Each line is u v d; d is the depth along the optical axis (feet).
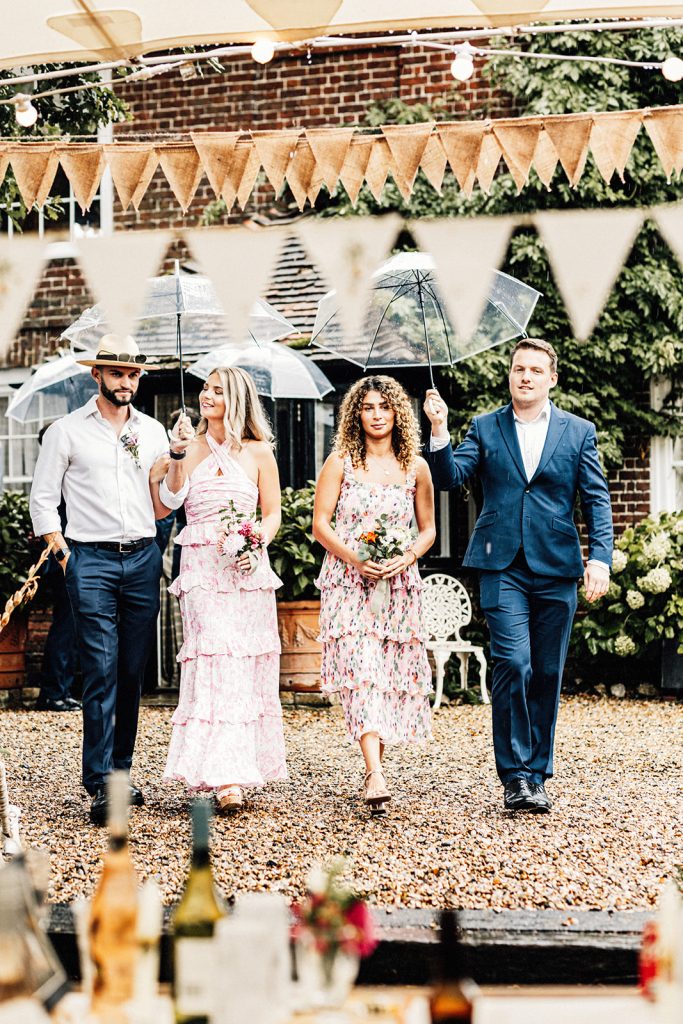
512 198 37.09
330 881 7.73
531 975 12.37
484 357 36.37
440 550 36.73
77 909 7.80
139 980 7.55
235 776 18.08
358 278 11.10
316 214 39.45
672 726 28.63
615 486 37.93
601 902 13.75
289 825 17.65
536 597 18.89
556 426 19.20
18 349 42.24
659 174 36.24
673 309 36.27
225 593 18.72
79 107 30.81
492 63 37.78
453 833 17.12
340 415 19.95
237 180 13.07
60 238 11.05
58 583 31.27
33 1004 7.15
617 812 18.54
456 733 27.76
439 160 12.94
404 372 36.65
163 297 26.86
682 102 36.94
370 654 18.84
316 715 30.73
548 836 16.89
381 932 12.53
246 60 41.11
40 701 31.68
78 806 19.30
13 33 13.56
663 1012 7.23
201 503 18.95
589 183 36.45
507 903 13.80
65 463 19.31
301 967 7.85
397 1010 7.59
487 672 35.73
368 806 19.07
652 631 33.50
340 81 40.29
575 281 10.93
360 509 19.35
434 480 18.97
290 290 38.68
